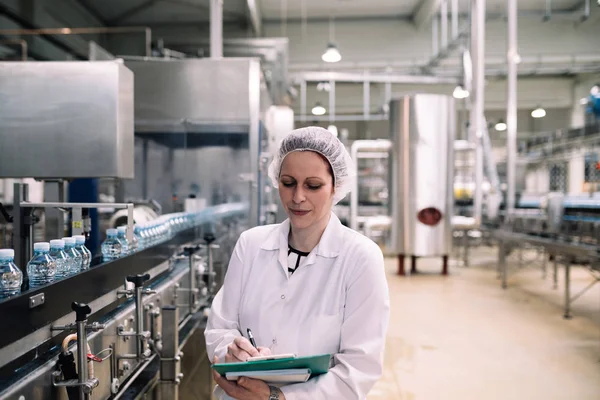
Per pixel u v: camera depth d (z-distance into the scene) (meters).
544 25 9.15
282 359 0.85
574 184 10.75
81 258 1.26
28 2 5.39
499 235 5.59
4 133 1.75
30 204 1.40
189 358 2.35
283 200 1.02
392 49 9.30
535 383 2.78
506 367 3.03
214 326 1.10
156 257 1.71
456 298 4.86
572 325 3.92
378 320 0.99
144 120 3.08
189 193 3.10
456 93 7.40
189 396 2.35
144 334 1.31
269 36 9.39
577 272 6.29
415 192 5.85
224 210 3.07
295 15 8.98
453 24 7.52
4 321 0.83
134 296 1.44
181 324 1.90
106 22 7.80
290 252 1.10
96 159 1.76
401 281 5.76
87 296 1.15
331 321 1.02
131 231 1.48
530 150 11.42
